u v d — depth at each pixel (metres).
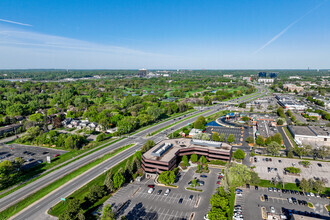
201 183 145.50
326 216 113.75
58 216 113.19
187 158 176.12
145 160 159.88
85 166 172.00
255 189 139.88
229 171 142.25
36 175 159.25
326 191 137.38
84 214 117.00
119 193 136.75
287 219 112.06
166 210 119.56
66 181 150.25
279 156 190.62
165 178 142.38
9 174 148.25
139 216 114.69
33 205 124.94
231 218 111.50
